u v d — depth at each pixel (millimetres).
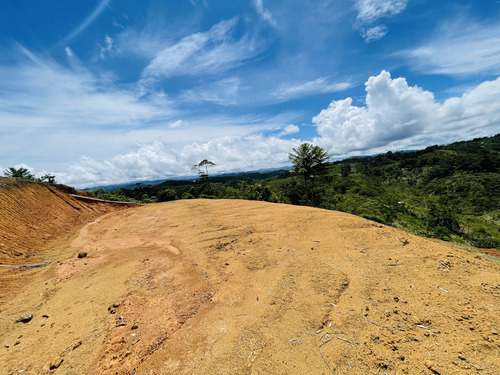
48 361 2342
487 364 1729
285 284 3447
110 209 14352
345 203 30406
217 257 4824
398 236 4617
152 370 2125
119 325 2811
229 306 3049
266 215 7816
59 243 7027
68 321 3029
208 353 2264
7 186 8711
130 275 4301
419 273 3242
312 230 5711
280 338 2375
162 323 2801
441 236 19984
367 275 3395
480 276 2961
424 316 2381
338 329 2400
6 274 4477
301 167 19672
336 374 1889
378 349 2062
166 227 8133
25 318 3102
